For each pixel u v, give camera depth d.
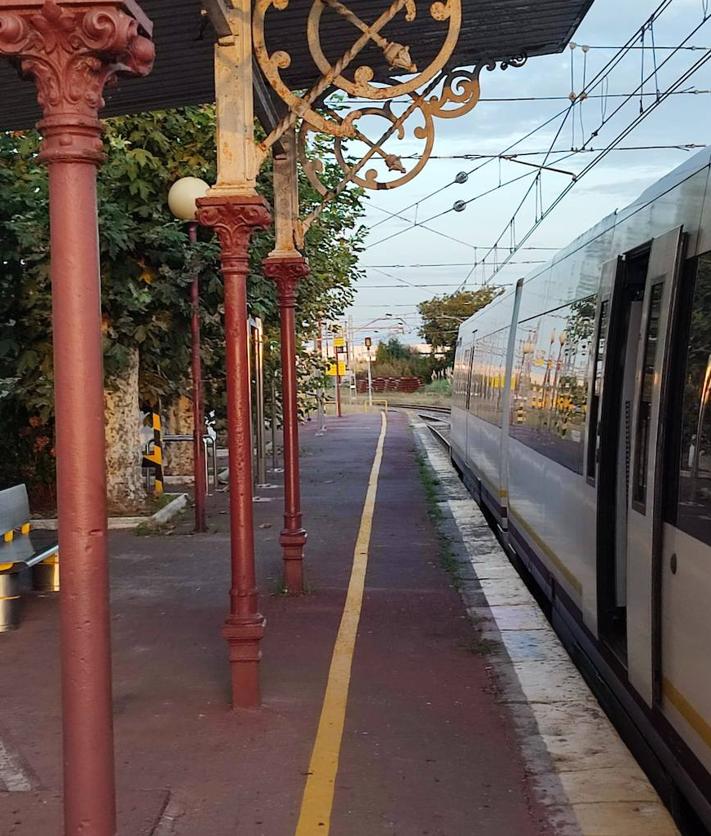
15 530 9.60
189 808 4.76
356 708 6.13
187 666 7.05
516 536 11.91
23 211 11.81
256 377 18.52
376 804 4.77
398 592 9.38
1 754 5.49
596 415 6.94
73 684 3.36
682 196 5.16
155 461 15.30
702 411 4.51
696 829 4.89
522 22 7.61
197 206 6.13
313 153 16.80
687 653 4.54
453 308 80.19
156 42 7.20
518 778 5.05
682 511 4.69
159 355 14.76
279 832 4.51
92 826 3.37
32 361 12.83
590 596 6.80
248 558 6.15
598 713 5.97
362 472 21.41
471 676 6.76
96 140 3.37
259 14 6.02
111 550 11.59
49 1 3.22
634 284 6.46
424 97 7.65
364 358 99.69
